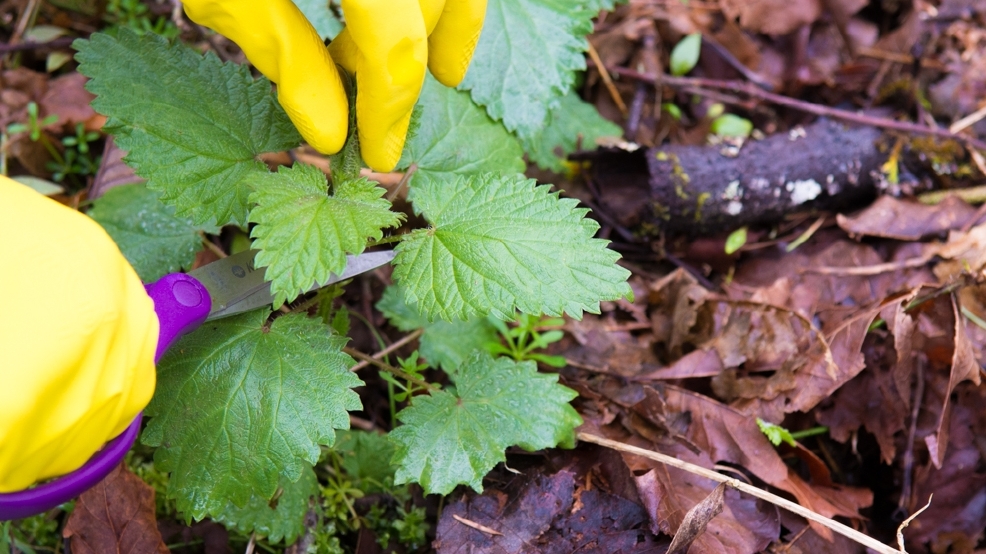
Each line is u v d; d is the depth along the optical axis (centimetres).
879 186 93
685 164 89
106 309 59
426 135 77
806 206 92
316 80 61
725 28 104
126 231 78
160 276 77
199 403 68
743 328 83
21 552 75
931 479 82
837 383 81
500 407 73
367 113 62
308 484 75
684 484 77
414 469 71
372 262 69
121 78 68
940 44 104
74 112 90
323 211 65
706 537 74
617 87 101
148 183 67
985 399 82
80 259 59
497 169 78
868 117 93
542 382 74
